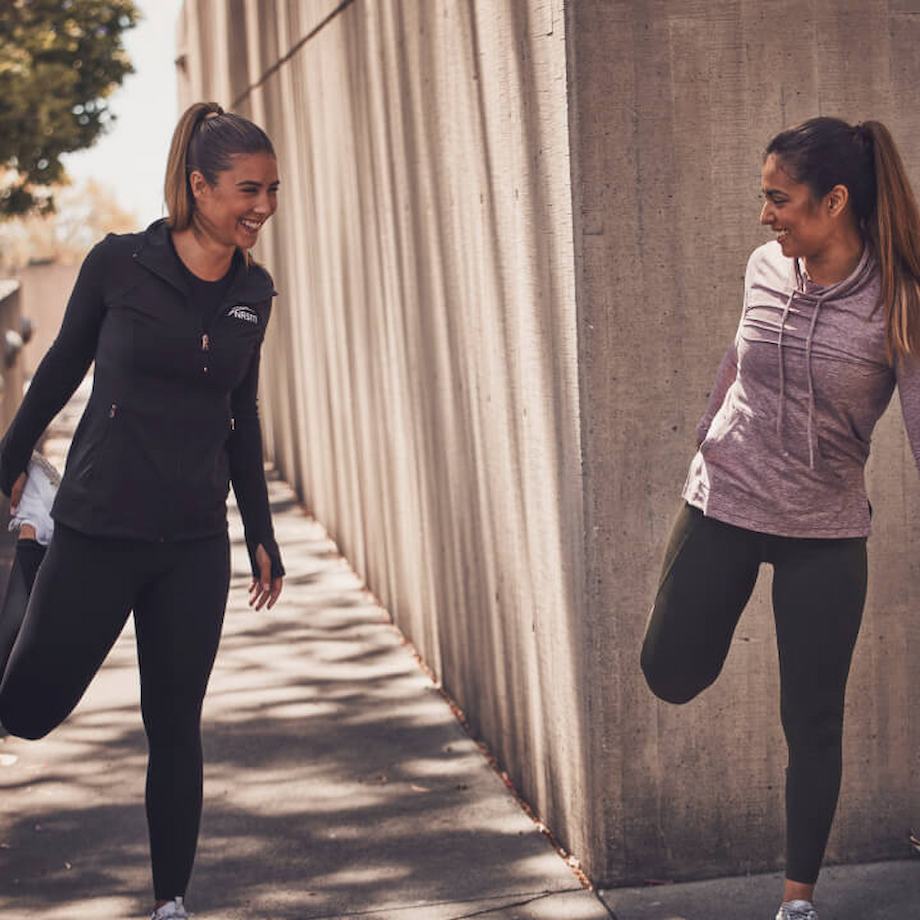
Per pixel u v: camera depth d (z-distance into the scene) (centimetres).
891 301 341
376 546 798
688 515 373
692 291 416
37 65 2650
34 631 368
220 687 662
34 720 377
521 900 431
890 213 342
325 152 875
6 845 487
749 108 414
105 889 450
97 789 537
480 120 509
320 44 866
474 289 534
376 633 745
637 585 425
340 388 886
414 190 627
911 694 441
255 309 368
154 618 378
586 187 411
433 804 513
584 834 444
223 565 382
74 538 365
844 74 418
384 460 752
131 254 357
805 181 341
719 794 435
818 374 349
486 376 526
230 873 460
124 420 360
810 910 364
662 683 380
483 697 568
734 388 369
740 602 372
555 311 436
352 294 813
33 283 3131
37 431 375
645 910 419
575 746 448
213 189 352
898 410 432
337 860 467
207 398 367
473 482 557
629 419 420
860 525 363
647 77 410
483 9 496
